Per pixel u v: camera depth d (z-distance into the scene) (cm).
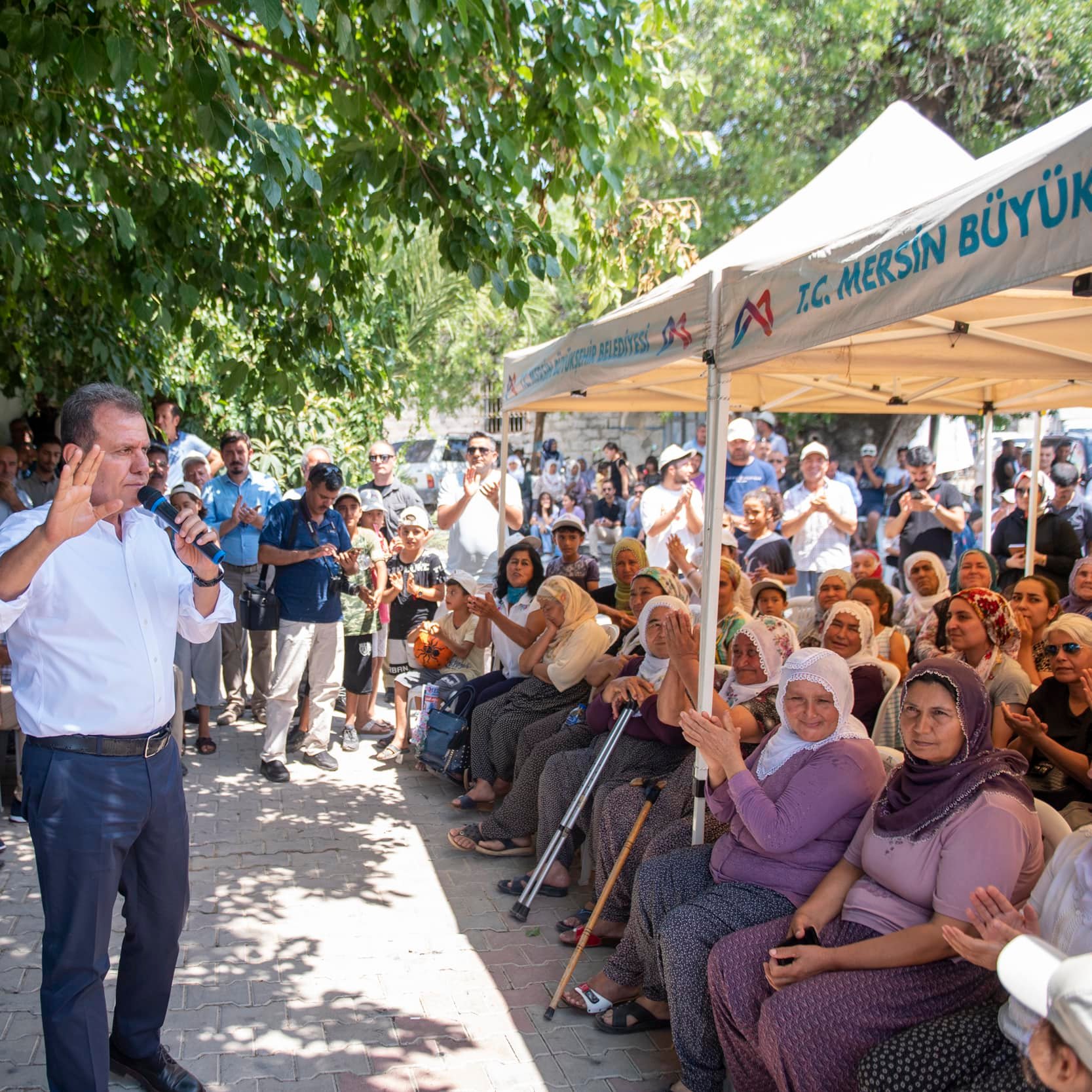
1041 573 719
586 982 400
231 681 799
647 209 721
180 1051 356
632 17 565
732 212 1853
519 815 538
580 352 551
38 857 292
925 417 1844
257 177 538
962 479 1489
